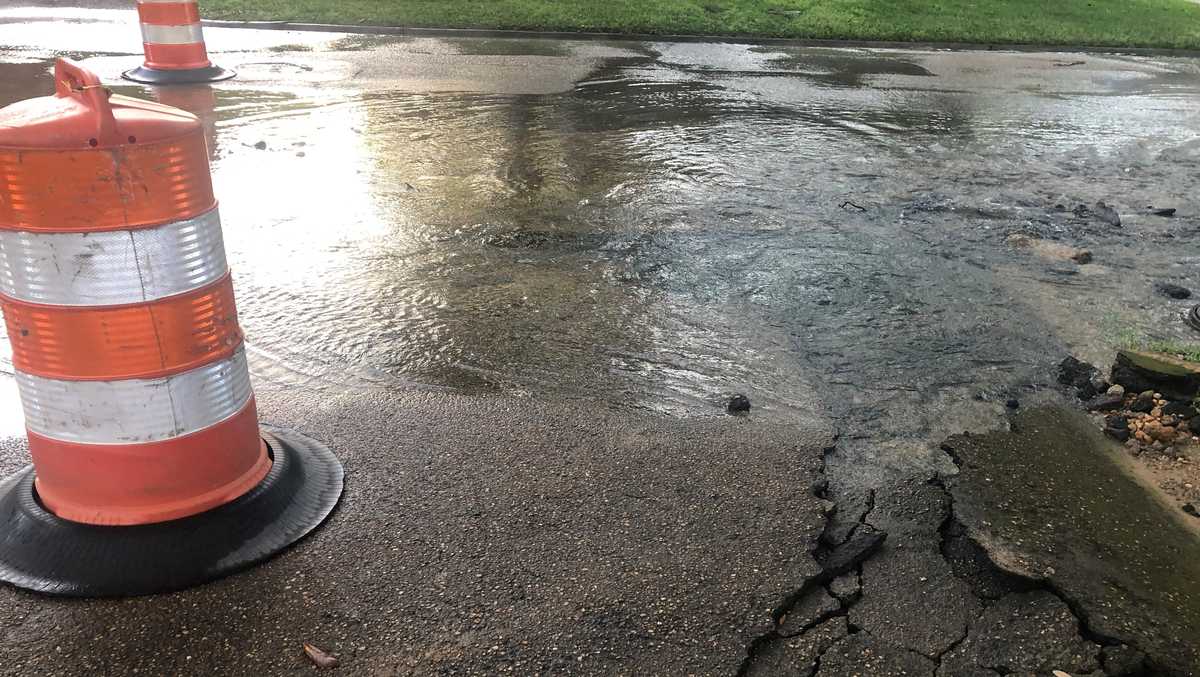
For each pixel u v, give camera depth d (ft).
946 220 24.79
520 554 10.19
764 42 60.80
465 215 23.67
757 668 8.85
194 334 9.55
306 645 8.79
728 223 23.66
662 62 50.70
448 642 8.87
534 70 46.09
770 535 10.73
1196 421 14.08
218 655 8.66
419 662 8.63
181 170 9.08
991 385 15.38
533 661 8.69
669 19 62.64
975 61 57.88
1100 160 32.99
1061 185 29.27
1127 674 8.98
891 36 63.67
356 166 27.78
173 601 9.30
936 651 9.20
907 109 41.04
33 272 8.87
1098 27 71.97
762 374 15.46
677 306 18.29
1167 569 10.59
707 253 21.36
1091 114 42.04
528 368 15.38
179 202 9.12
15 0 65.72
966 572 10.42
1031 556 10.61
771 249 21.76
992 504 11.73
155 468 9.66
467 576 9.80
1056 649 9.25
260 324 16.85
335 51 48.93
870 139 34.50
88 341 9.07
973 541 10.89
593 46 55.21
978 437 13.57
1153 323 18.30
